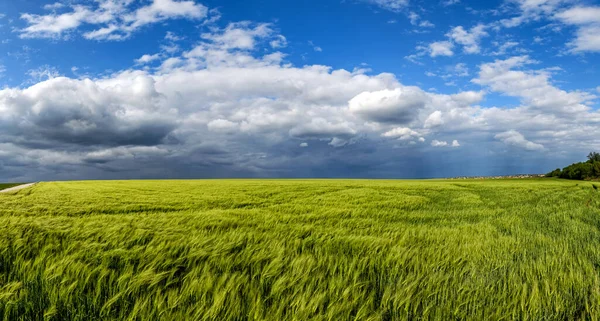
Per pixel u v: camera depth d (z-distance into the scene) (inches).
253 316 125.5
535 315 127.5
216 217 367.9
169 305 135.0
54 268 170.1
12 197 748.0
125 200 647.1
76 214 455.8
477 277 163.6
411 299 137.7
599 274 173.8
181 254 204.8
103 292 155.2
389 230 307.4
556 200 695.7
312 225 318.3
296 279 156.3
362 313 127.3
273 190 946.7
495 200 702.5
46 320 130.4
